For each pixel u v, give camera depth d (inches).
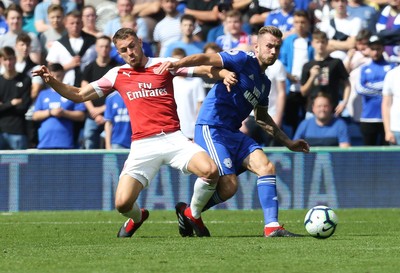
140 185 1121.4
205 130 1142.3
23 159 1777.8
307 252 921.5
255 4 2121.1
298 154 1786.4
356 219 1508.4
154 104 1116.5
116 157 1774.1
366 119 1913.1
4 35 2058.3
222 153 1130.7
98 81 1127.0
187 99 1824.6
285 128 1934.1
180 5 2228.1
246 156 1142.3
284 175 1786.4
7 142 1897.1
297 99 1925.4
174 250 952.3
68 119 1879.9
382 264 828.6
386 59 1969.7
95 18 2107.5
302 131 1845.5
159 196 1772.9
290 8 2047.2
